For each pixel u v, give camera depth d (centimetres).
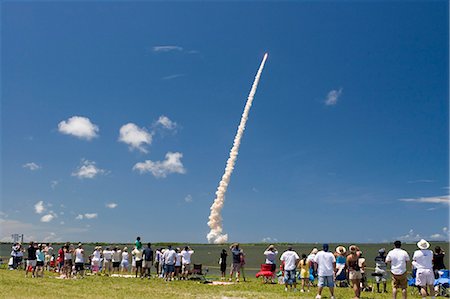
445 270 2703
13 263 4284
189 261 3378
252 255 11469
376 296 2466
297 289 2744
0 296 2127
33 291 2386
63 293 2338
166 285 2900
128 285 2859
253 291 2638
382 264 2741
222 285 2956
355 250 2211
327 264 2150
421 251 2047
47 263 4119
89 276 3494
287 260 2683
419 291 2662
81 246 3372
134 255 3488
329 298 2323
